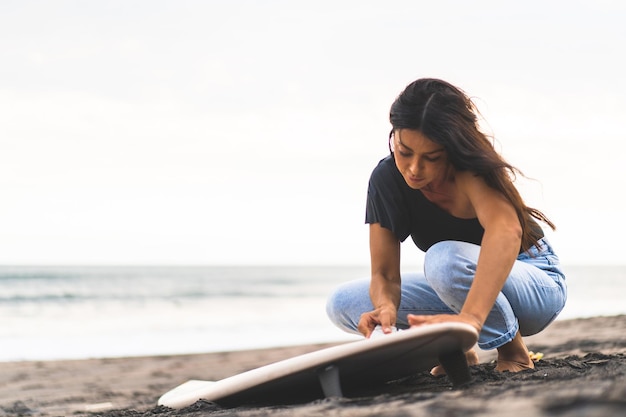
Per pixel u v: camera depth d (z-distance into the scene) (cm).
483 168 232
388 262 268
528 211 252
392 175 259
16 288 2473
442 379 274
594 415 146
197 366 687
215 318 1677
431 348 221
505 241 231
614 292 2598
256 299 2330
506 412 160
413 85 235
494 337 256
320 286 2978
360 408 193
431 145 229
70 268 4003
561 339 648
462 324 209
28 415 407
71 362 735
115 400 472
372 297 264
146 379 597
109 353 1048
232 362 718
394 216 262
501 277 229
